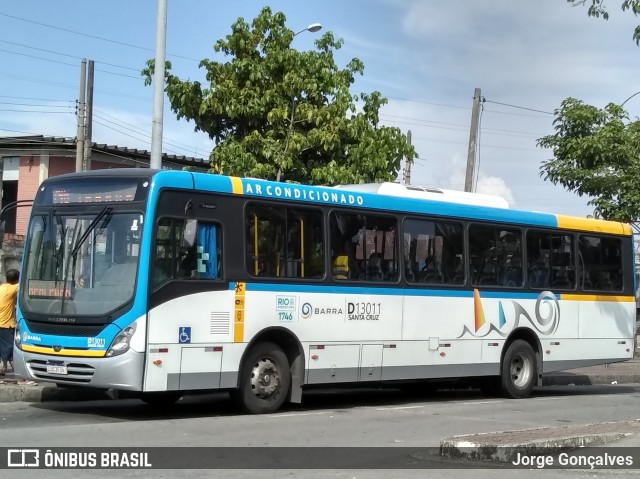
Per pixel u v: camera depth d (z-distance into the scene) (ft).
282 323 39.83
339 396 51.72
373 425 36.81
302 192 41.47
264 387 39.34
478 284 49.11
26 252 38.14
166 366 35.53
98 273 35.96
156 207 35.88
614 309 56.90
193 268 36.91
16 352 37.58
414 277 45.91
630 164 77.25
